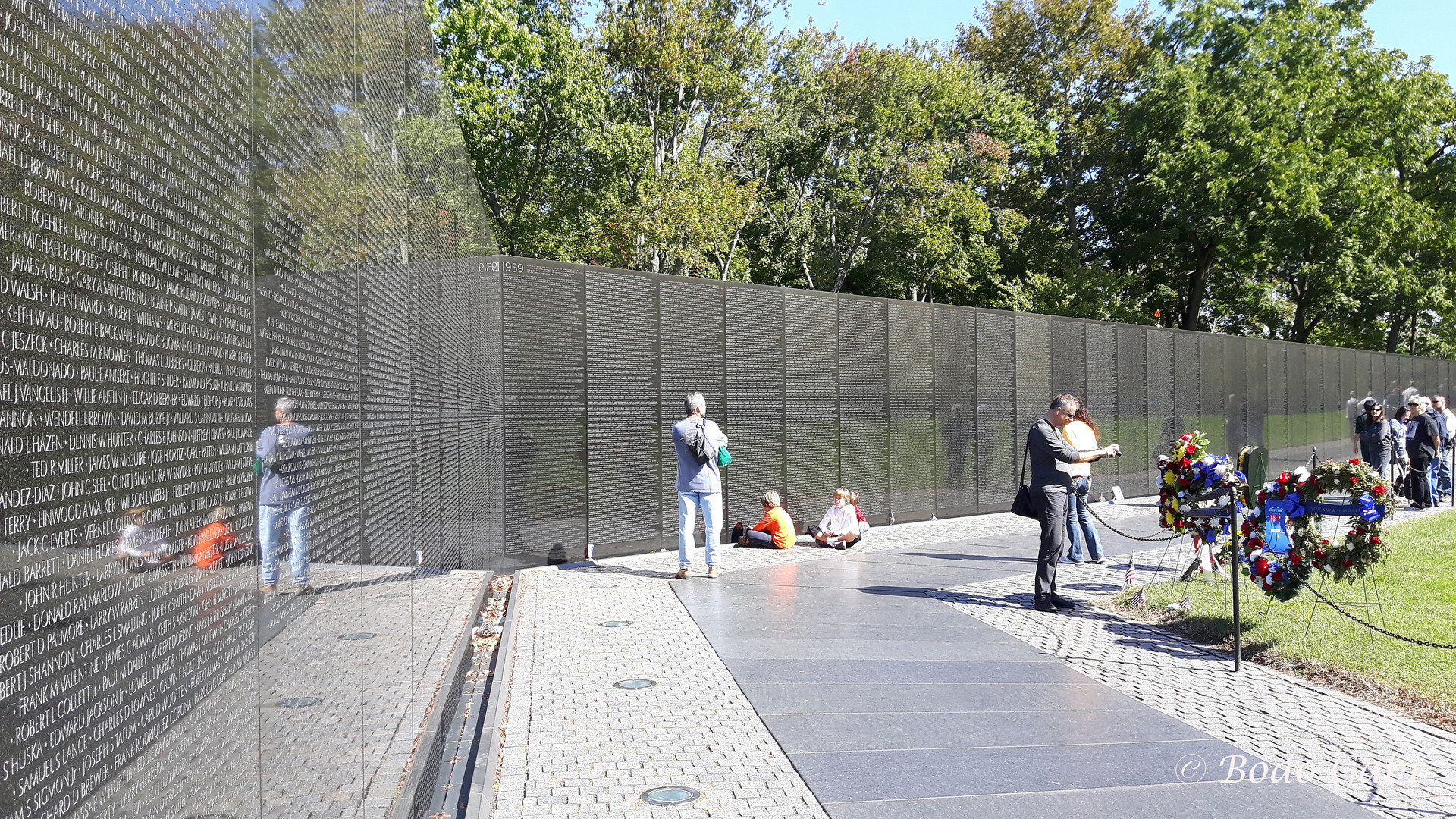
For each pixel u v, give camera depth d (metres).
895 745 5.32
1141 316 39.62
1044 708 6.05
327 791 2.68
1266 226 35.72
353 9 3.51
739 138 36.81
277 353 2.38
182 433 1.77
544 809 4.43
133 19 1.65
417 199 5.16
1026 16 43.31
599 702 6.10
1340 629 7.88
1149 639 7.95
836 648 7.52
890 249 38.31
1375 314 42.59
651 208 28.64
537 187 31.06
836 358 14.80
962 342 16.80
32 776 1.26
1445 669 6.72
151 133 1.70
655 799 4.54
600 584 10.26
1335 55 37.19
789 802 4.52
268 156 2.39
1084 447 11.69
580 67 29.52
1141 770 4.95
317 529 2.67
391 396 4.08
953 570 11.20
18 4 1.30
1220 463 9.34
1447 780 4.80
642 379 12.36
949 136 38.69
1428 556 11.61
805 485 14.30
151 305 1.66
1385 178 36.19
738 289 13.47
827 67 37.97
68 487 1.38
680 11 29.88
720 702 6.12
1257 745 5.33
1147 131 37.66
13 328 1.25
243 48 2.23
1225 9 38.22
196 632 1.80
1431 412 17.94
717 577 10.66
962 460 16.73
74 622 1.38
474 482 8.17
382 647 3.56
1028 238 41.72
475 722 5.69
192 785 1.75
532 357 11.32
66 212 1.40
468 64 28.02
